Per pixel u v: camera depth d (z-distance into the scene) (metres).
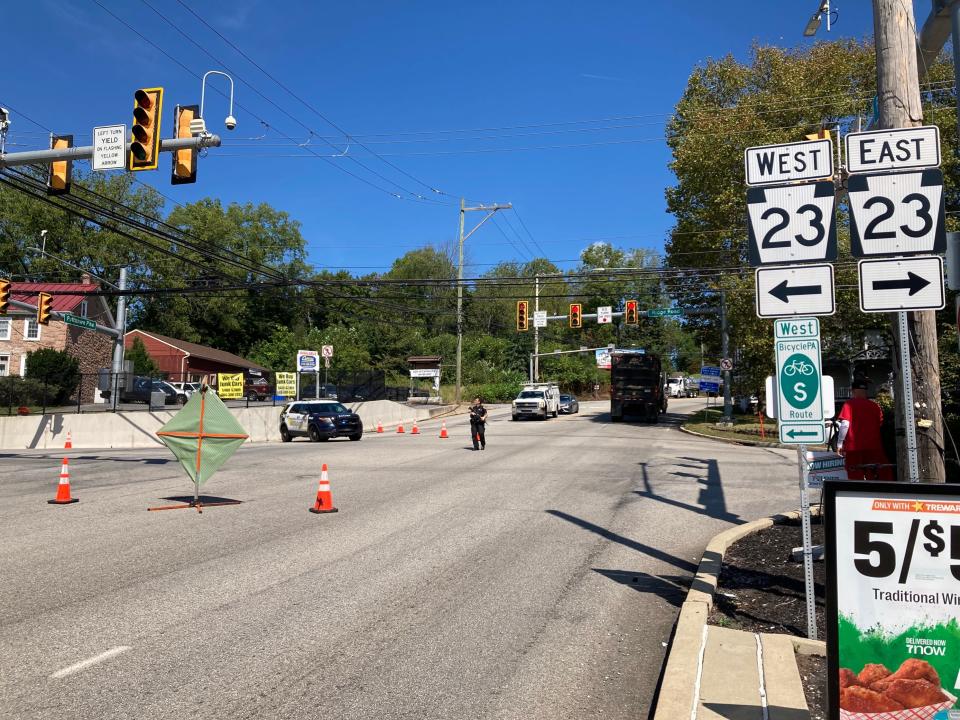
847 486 3.53
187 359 64.19
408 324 79.88
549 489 14.22
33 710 4.42
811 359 5.76
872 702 3.43
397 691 4.77
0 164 14.20
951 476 10.58
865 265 5.90
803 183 6.02
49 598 6.79
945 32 8.16
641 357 42.47
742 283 32.62
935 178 5.84
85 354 51.62
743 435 30.69
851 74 33.72
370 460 19.78
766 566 7.86
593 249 90.88
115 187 64.44
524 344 85.25
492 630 6.01
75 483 15.45
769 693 4.48
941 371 17.66
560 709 4.55
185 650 5.46
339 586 7.27
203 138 13.27
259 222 85.00
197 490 12.13
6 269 61.38
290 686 4.83
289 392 37.97
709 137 33.47
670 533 10.14
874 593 3.46
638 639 5.86
